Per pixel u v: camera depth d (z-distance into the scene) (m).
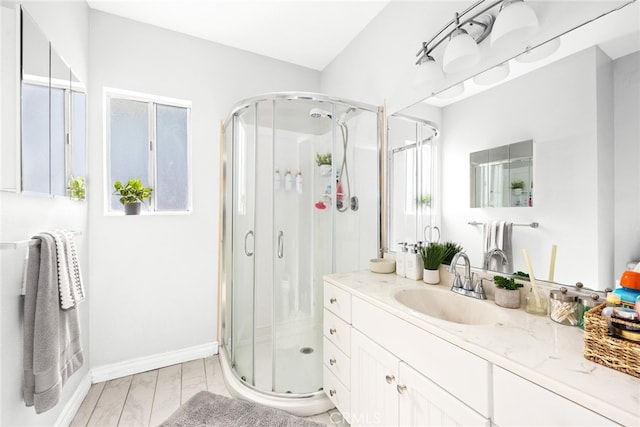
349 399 1.50
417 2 1.81
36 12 1.31
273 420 1.63
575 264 1.08
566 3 1.12
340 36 2.46
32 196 1.26
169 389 1.97
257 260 1.98
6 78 1.10
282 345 1.97
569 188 1.10
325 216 2.08
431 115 1.71
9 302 1.13
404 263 1.75
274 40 2.51
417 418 1.07
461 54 1.35
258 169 2.01
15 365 1.16
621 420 0.57
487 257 1.40
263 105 2.03
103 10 2.11
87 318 2.02
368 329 1.36
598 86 1.03
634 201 0.94
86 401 1.84
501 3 1.31
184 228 2.38
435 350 1.00
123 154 2.29
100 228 2.10
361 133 2.13
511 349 0.84
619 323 0.73
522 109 1.25
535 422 0.72
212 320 2.50
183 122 2.50
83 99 1.87
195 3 2.05
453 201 1.58
